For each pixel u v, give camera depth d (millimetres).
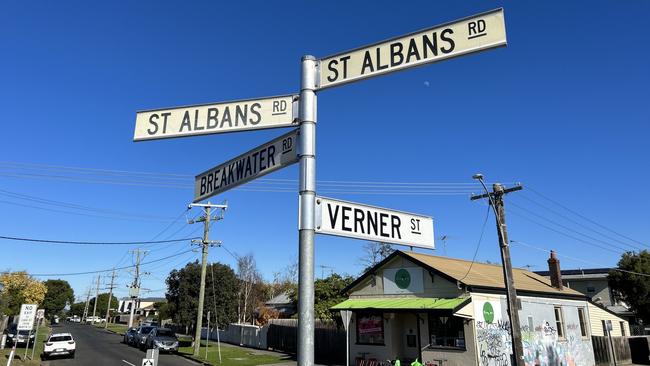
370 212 4289
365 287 25344
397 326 23281
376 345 23344
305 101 4121
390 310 21859
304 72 4227
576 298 28438
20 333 37344
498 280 24281
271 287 67562
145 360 11961
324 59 4262
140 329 38250
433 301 21594
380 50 4121
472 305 20703
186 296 36375
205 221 31906
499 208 20500
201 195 5062
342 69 4172
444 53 3914
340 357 26766
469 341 20297
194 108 4586
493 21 3814
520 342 18984
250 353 32094
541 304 25109
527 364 22828
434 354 21312
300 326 3578
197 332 29984
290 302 56844
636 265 43094
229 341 42188
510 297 19516
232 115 4426
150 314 115062
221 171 4844
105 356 30484
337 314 31281
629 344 30500
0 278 55938
